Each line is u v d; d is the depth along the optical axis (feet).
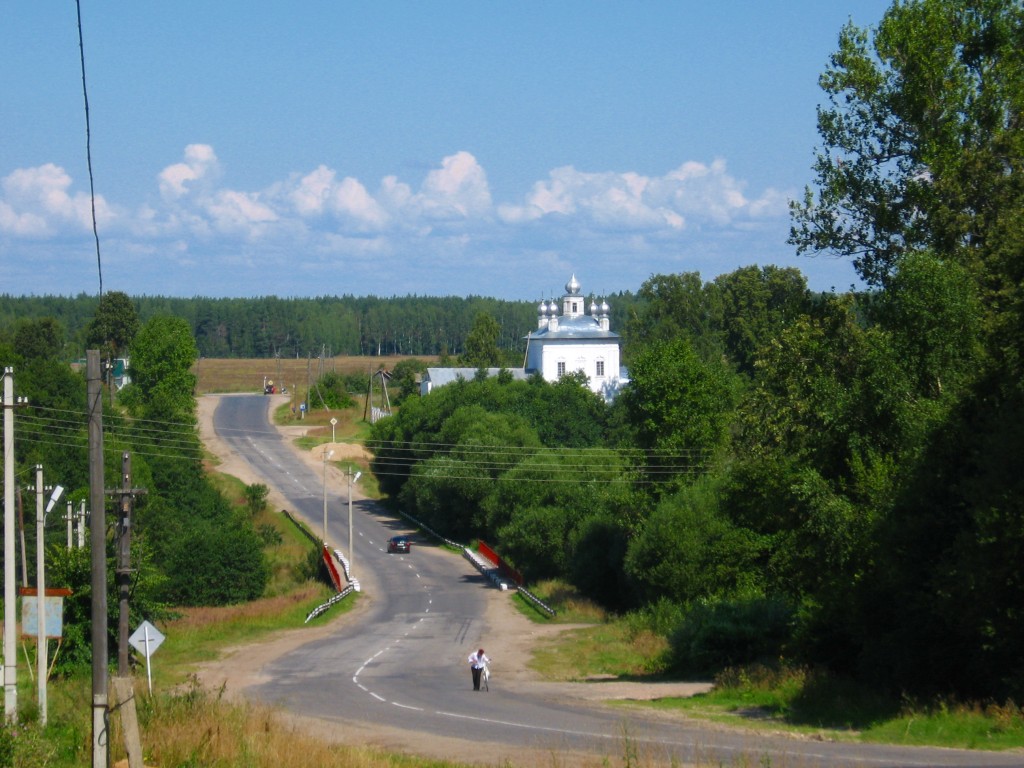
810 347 215.10
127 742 98.63
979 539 123.75
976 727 117.50
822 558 173.17
